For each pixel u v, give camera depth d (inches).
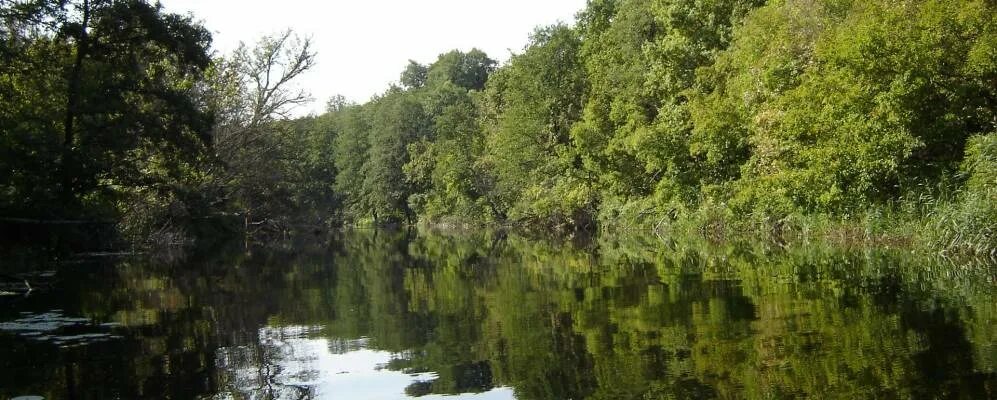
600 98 1402.6
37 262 883.4
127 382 265.3
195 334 366.3
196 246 1310.3
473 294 503.5
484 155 2028.8
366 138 2886.3
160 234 1272.1
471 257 910.4
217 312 448.1
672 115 1120.8
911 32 618.8
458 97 2758.4
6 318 427.5
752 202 922.1
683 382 233.8
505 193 1850.4
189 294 550.0
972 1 613.9
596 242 1059.9
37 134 878.4
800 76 749.9
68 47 1029.2
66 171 936.9
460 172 2049.7
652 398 219.3
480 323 372.2
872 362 242.8
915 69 613.6
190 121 1101.7
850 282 430.3
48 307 478.9
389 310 438.9
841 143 684.1
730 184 1000.2
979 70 596.7
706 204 1050.7
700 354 269.3
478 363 277.9
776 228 885.8
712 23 1115.9
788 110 757.9
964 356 243.4
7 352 323.0
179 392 249.9
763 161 840.9
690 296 418.3
